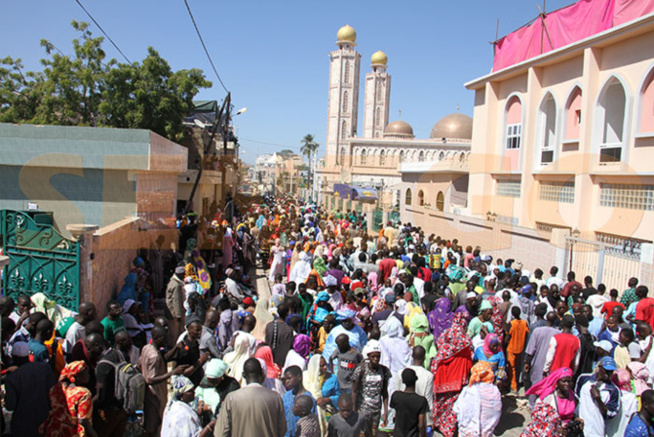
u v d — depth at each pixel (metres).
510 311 8.45
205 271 10.73
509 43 21.95
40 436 4.78
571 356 6.64
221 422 4.30
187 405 4.75
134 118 21.59
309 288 9.95
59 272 7.50
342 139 83.62
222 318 7.59
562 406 5.24
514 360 7.90
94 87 22.09
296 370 5.06
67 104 21.30
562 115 17.72
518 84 20.42
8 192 11.00
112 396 5.08
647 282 11.82
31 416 4.75
